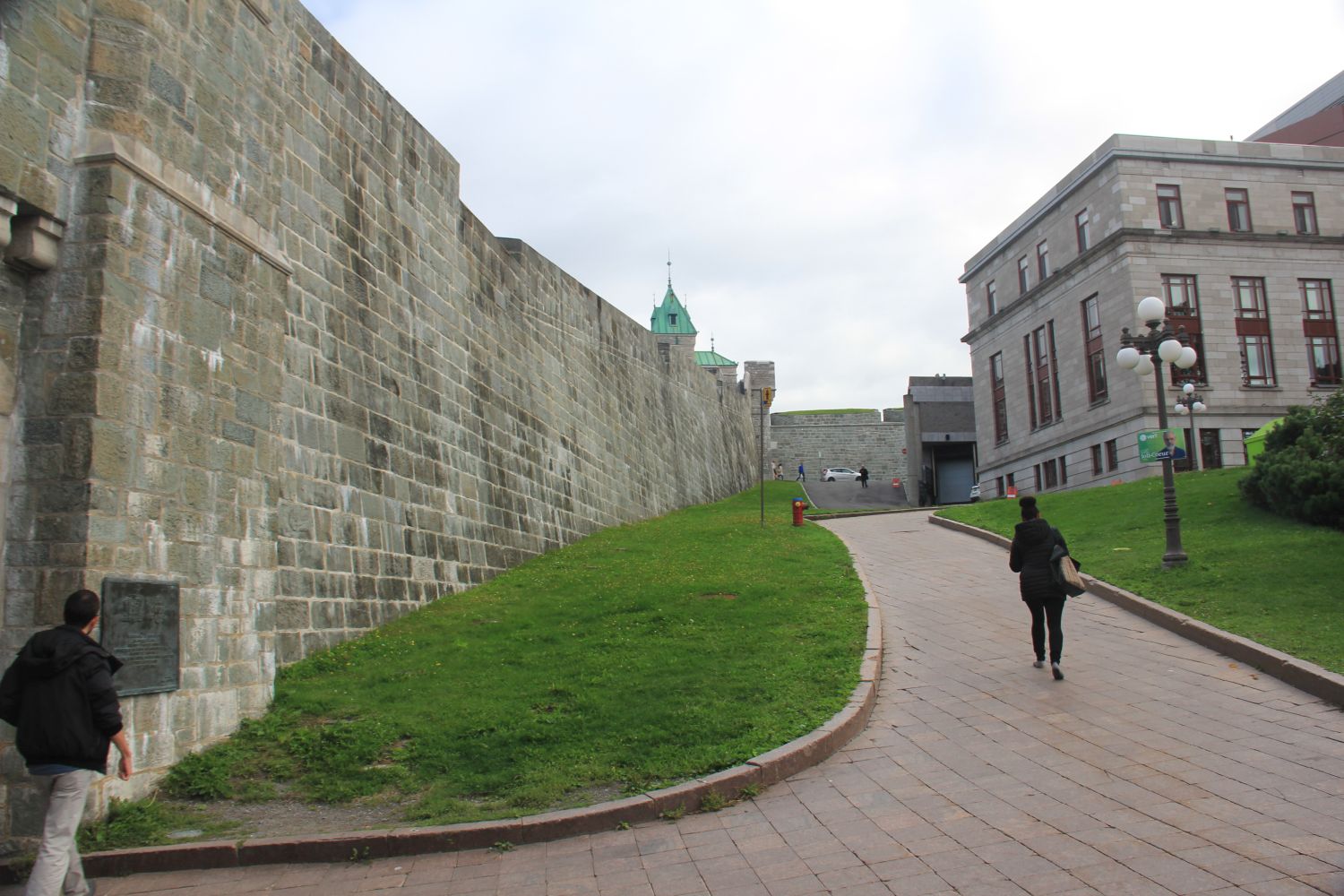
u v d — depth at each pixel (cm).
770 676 1032
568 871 654
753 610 1354
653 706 952
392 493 1462
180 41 910
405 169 1658
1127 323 3841
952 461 6159
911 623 1371
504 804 765
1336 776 722
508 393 2055
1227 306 3869
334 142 1430
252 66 1030
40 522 764
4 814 721
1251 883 552
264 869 689
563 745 870
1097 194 4094
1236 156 4028
